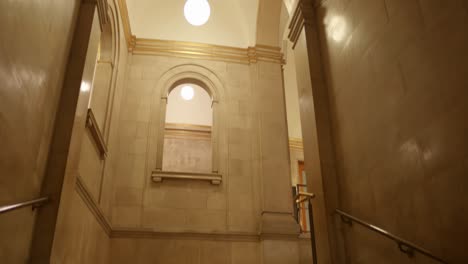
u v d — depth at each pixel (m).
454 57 3.52
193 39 11.98
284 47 14.75
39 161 4.92
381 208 4.57
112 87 9.28
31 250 4.75
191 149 16.06
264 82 11.34
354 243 5.12
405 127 4.18
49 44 5.04
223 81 11.51
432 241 3.68
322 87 6.36
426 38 3.92
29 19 4.34
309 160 6.20
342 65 5.83
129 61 11.25
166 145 15.98
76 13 6.13
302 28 6.96
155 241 9.33
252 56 11.79
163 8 12.16
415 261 3.89
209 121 16.59
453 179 3.44
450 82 3.55
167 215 9.71
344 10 5.88
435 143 3.70
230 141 10.77
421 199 3.86
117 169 9.95
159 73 11.30
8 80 3.91
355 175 5.23
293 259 9.30
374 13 4.97
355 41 5.46
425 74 3.90
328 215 5.50
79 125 5.77
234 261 9.40
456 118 3.45
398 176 4.27
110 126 9.16
